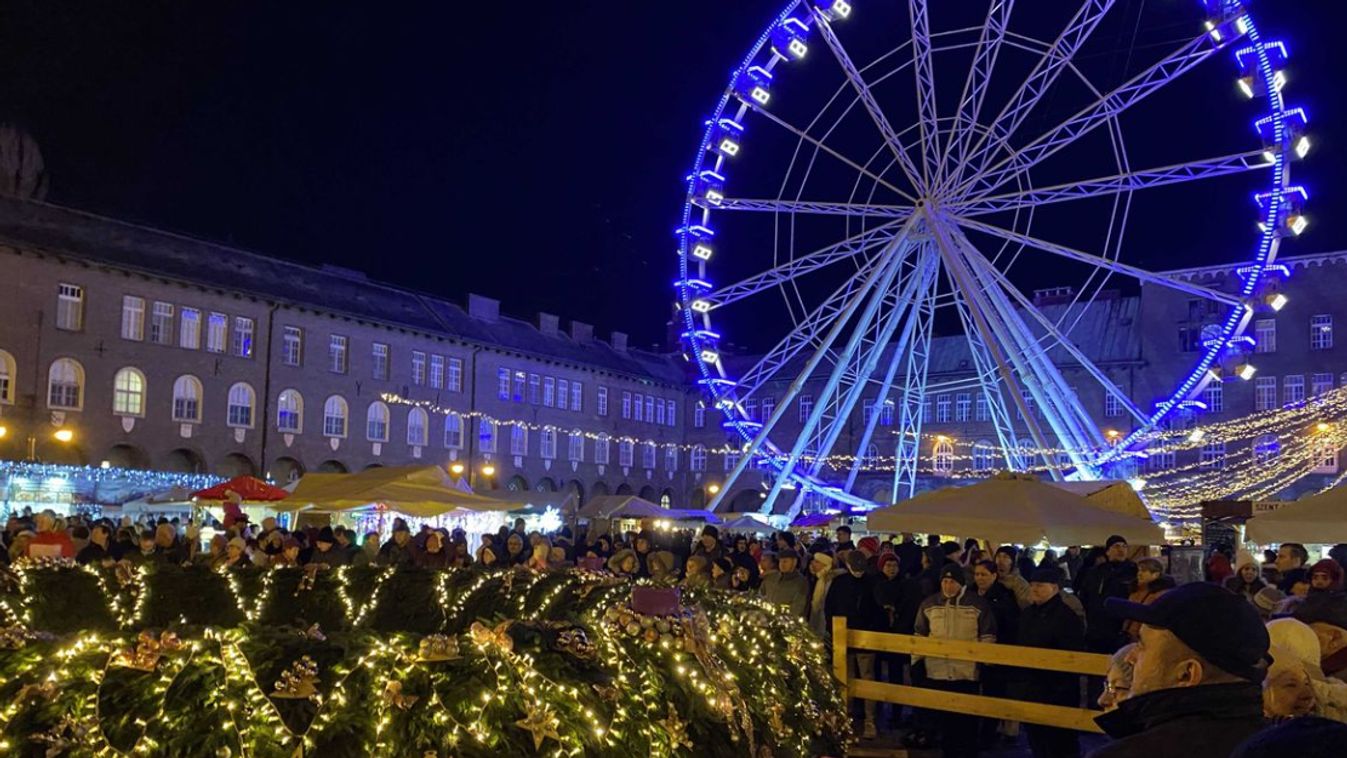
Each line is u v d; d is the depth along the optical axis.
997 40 30.98
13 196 45.59
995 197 30.98
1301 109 28.67
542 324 68.38
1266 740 2.15
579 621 7.66
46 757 5.84
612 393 70.50
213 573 12.95
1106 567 13.90
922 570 16.59
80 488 42.75
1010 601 13.02
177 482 46.19
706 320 35.59
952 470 66.50
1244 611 3.33
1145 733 3.29
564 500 35.41
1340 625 5.86
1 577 11.73
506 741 6.46
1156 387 60.50
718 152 34.66
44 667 6.04
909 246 32.62
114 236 47.59
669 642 8.12
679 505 75.69
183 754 5.92
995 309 33.19
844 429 70.06
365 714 6.20
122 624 11.61
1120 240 31.25
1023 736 14.03
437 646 6.45
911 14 31.83
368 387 55.56
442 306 62.47
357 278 58.78
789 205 33.94
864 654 13.69
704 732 8.05
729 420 36.69
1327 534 13.03
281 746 6.05
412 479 21.23
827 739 10.46
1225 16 28.28
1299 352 57.34
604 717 7.02
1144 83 29.36
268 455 50.94
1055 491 14.78
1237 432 57.88
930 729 12.23
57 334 44.19
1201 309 59.66
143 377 46.75
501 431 62.72
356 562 16.39
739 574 15.95
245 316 50.75
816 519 39.94
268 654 6.26
